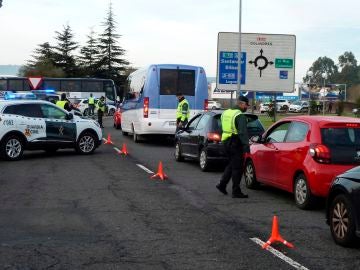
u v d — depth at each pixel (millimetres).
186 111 18734
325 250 6668
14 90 51344
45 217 8406
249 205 9633
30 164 15219
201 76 21453
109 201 9781
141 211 8922
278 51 26641
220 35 26156
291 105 77188
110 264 6004
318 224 8133
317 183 8758
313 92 82188
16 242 6914
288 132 10070
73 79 54562
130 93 24781
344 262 6156
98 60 100812
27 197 10117
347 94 109875
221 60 26281
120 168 14484
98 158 16891
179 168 14719
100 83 55219
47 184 11672
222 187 10656
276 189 11523
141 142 23266
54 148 17156
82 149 17891
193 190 11172
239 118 10258
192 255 6375
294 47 26656
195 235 7348
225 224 8047
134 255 6363
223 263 6066
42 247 6684
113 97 55531
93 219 8289
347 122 9055
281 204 9766
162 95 21141
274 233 6973
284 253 6500
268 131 10961
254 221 8289
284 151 9852
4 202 9609
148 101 21094
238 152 10383
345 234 6738
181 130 16188
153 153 18672
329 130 8992
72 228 7703
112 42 101062
